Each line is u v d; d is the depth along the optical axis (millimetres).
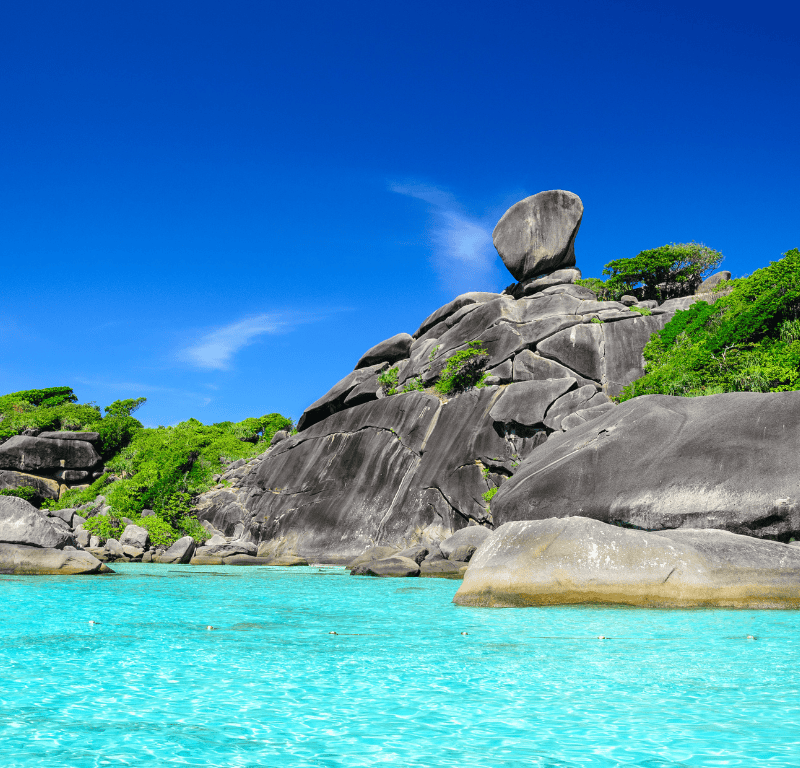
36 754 4691
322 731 5258
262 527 41781
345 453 40969
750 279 33750
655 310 37500
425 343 43875
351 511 37844
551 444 24672
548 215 43906
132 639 9672
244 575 24625
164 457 46938
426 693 6453
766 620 10766
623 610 11930
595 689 6602
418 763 4543
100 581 20375
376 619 11781
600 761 4578
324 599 15430
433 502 34406
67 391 60500
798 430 17297
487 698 6266
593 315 37312
